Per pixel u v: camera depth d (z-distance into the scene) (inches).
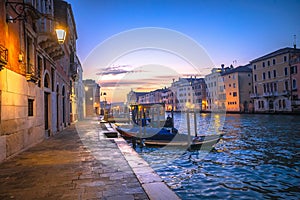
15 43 301.6
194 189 293.7
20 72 315.3
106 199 151.4
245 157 483.2
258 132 884.0
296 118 1362.0
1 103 255.6
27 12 352.8
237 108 2210.9
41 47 441.7
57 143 393.1
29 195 159.8
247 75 2223.2
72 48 974.4
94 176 200.4
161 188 167.8
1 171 218.4
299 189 294.7
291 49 1763.0
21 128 315.3
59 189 170.2
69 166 234.8
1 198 155.3
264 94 1940.2
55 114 561.6
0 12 259.3
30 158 273.6
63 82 719.7
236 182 321.4
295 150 538.9
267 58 1926.7
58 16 671.8
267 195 276.2
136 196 155.7
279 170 381.1
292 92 1704.0
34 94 376.8
